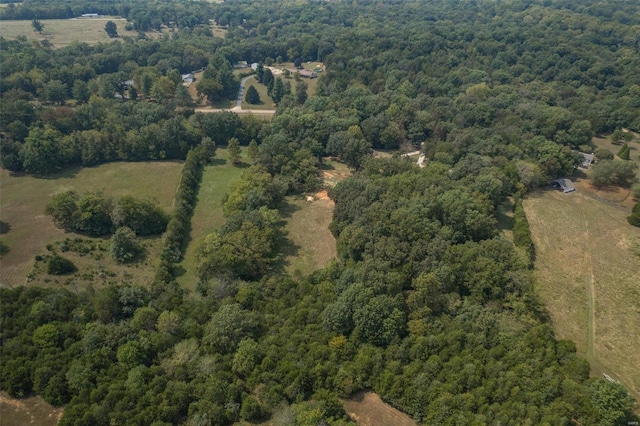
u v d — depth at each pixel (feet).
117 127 507.71
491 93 616.39
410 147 564.30
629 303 322.55
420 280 284.20
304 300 286.46
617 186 476.95
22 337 248.52
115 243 350.02
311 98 615.98
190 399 223.10
